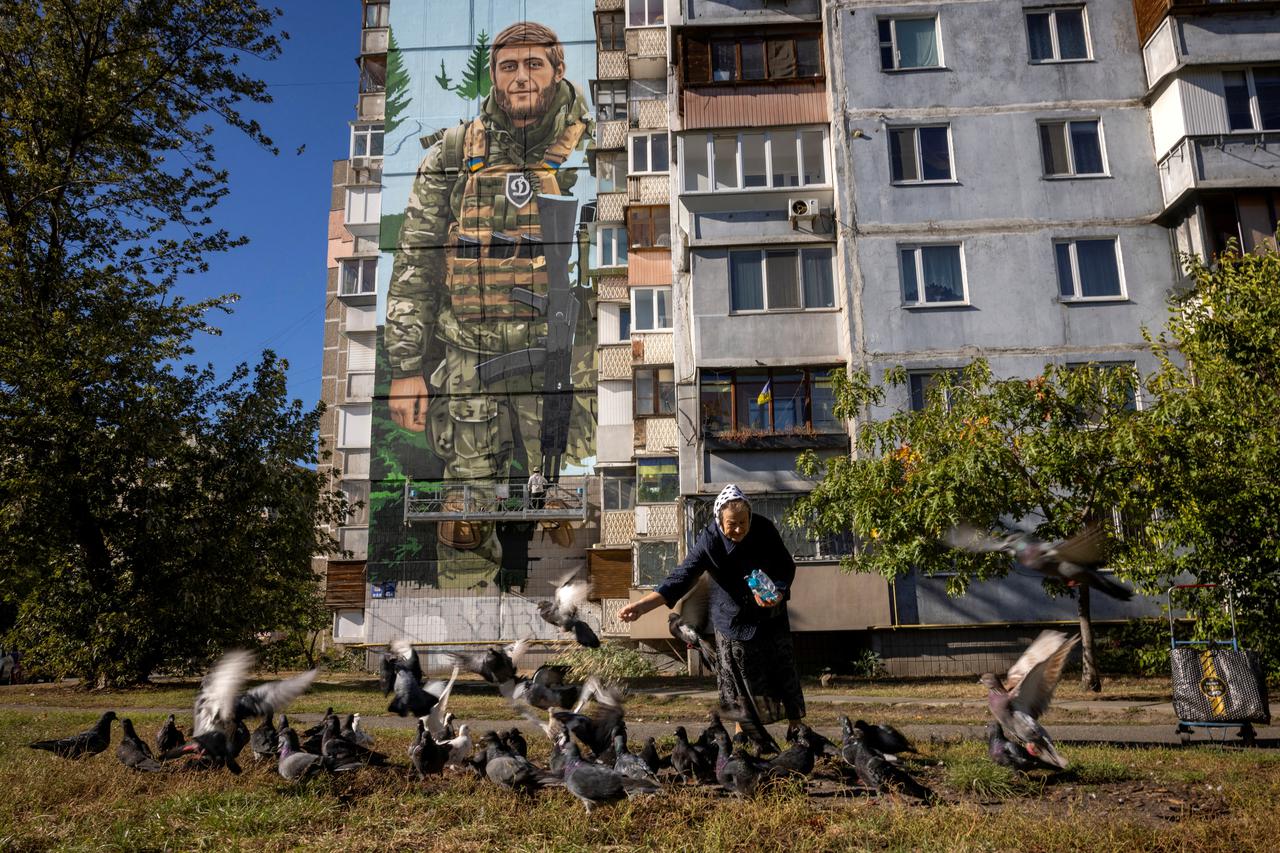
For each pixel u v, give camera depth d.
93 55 22.38
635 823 5.70
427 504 37.41
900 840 5.21
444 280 39.75
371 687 21.75
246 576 21.66
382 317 39.53
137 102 23.02
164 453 20.73
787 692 6.65
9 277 20.23
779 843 5.16
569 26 41.62
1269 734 10.59
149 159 23.00
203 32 23.19
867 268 25.19
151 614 20.62
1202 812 5.96
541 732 10.55
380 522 37.72
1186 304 18.05
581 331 39.19
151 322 20.92
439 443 38.41
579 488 37.69
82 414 19.70
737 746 7.55
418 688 8.35
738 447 25.34
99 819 5.91
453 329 39.31
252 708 7.46
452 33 41.78
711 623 6.80
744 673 6.58
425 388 38.88
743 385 25.78
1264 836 5.18
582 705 7.27
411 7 42.06
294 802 6.25
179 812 6.08
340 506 24.14
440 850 5.26
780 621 6.70
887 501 18.05
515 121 40.97
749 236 26.14
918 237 25.31
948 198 25.48
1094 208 25.19
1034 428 17.48
